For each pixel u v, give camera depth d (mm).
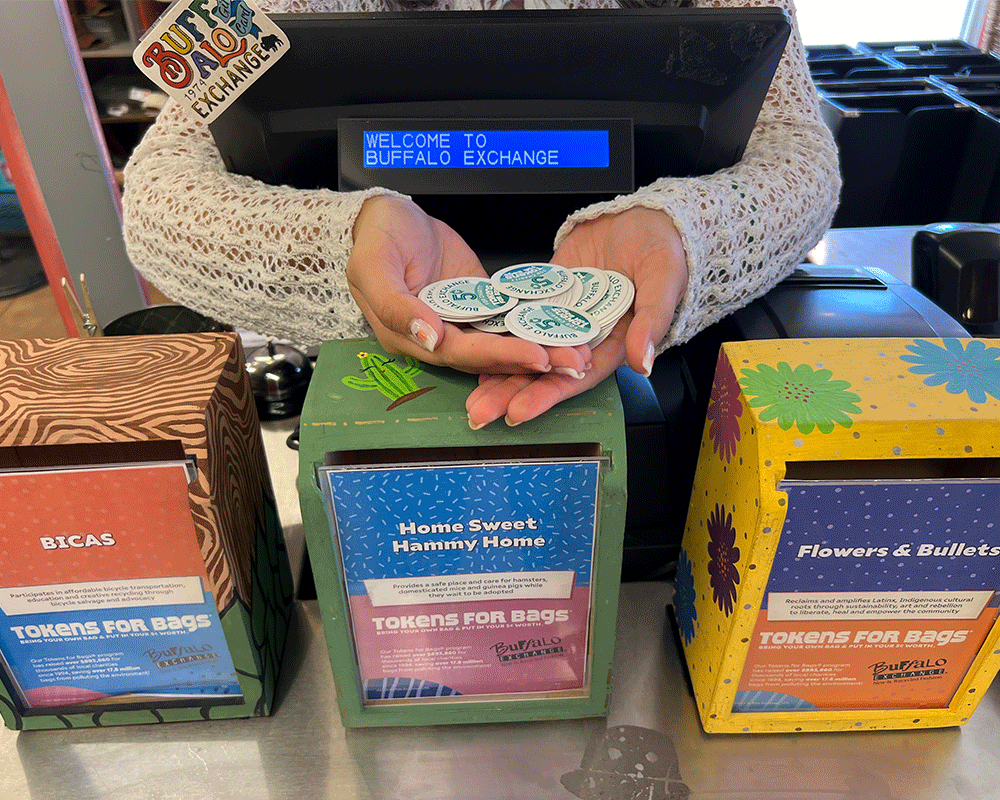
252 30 790
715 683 698
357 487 590
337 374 647
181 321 1104
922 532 596
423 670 720
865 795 691
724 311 934
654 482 880
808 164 1035
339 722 758
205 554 638
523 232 966
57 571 643
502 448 654
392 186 889
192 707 745
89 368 662
